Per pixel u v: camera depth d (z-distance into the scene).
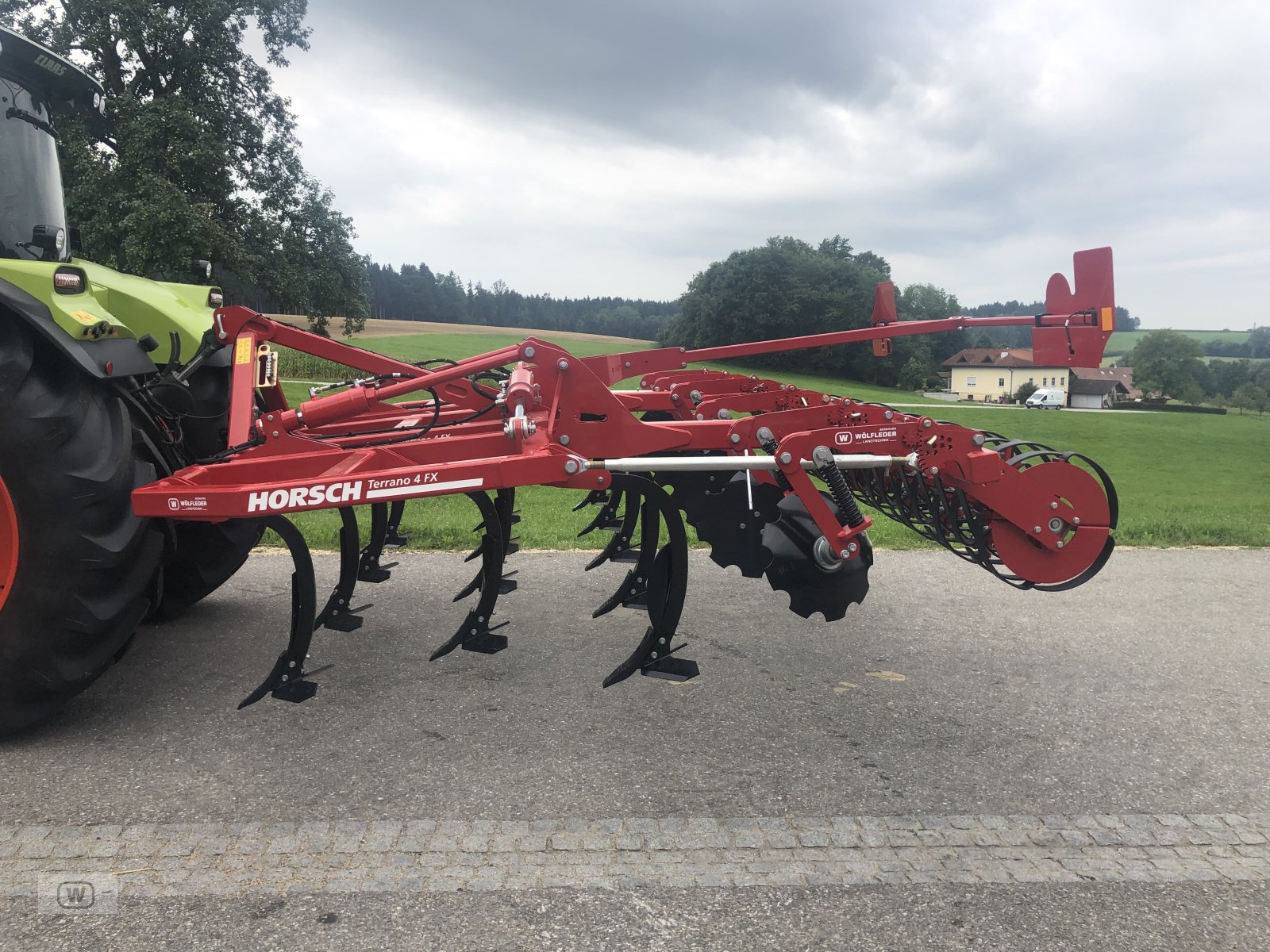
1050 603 5.32
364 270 33.06
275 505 3.01
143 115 24.12
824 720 3.47
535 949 2.05
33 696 3.05
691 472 4.32
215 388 4.53
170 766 2.93
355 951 2.03
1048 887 2.38
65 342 3.02
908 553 6.69
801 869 2.43
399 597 5.08
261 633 4.37
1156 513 9.25
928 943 2.12
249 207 29.95
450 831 2.57
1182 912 2.28
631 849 2.50
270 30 28.89
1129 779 3.03
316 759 3.01
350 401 3.45
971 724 3.47
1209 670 4.15
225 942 2.05
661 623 3.48
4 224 3.81
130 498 3.20
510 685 3.77
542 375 3.70
